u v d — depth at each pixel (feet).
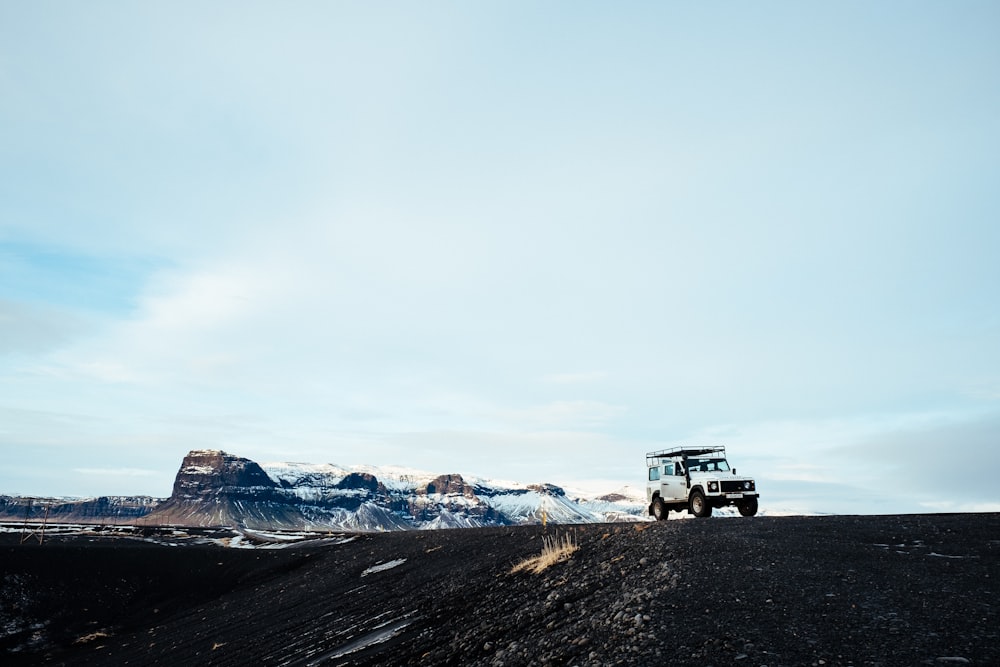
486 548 89.56
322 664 49.42
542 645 31.17
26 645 135.54
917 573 32.68
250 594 137.39
